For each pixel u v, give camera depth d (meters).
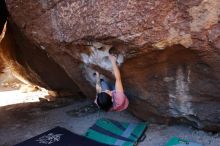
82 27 4.18
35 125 5.89
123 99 4.55
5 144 5.27
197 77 4.30
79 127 5.62
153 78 4.57
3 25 6.80
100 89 4.86
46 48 5.02
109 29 3.96
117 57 4.33
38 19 4.70
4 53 7.84
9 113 6.62
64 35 4.47
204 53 3.93
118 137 5.08
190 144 4.61
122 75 4.61
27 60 6.90
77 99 7.14
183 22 3.75
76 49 4.60
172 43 3.88
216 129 4.79
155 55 4.13
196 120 4.86
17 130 5.74
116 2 3.83
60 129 5.48
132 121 5.55
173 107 4.84
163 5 3.70
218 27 3.71
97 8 3.95
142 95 4.86
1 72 10.05
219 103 4.45
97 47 4.32
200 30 3.74
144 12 3.75
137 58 4.23
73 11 4.19
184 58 4.14
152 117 5.30
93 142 5.00
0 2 6.14
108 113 5.96
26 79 7.88
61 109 6.54
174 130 5.12
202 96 4.47
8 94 8.43
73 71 5.21
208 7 3.61
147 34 3.84
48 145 4.98
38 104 7.10
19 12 4.83
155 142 4.89
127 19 3.83
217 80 4.18
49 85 7.20
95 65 4.66
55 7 4.39
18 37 6.52
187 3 3.63
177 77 4.42
